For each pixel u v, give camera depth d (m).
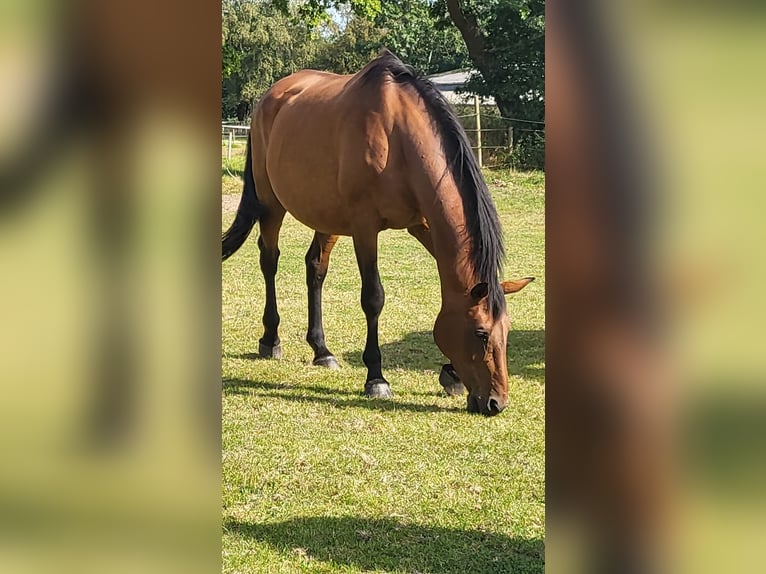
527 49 19.14
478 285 4.18
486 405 4.33
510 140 17.70
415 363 5.54
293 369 5.38
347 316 6.90
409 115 4.59
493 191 15.38
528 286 8.12
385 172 4.67
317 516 3.11
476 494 3.33
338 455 3.77
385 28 33.66
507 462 3.69
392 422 4.28
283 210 5.77
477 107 17.95
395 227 4.89
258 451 3.81
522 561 2.74
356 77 4.97
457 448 3.88
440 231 4.38
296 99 5.39
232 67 19.28
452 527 3.02
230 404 4.58
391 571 2.67
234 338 6.18
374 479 3.49
